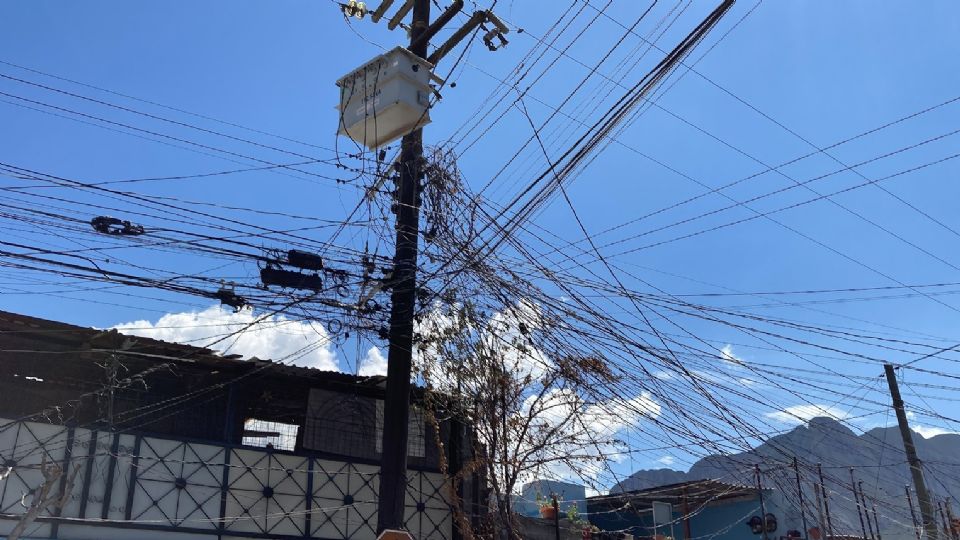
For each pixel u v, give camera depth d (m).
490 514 16.41
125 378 15.19
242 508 15.25
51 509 13.41
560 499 21.88
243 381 16.27
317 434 16.66
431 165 13.05
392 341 11.87
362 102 12.23
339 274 12.02
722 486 25.61
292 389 16.80
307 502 15.90
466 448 17.66
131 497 14.23
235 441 15.97
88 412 14.73
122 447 14.52
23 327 13.81
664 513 24.64
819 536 23.97
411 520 16.67
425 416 17.25
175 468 14.90
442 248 12.57
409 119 12.09
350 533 16.08
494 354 15.73
